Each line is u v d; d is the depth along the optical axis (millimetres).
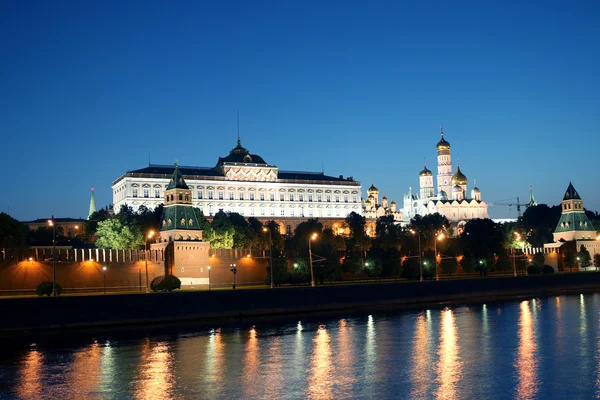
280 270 175750
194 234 175875
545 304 151875
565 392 68250
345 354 90188
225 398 67750
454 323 120000
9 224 158750
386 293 157125
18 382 75062
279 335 107750
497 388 70000
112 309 116875
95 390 71375
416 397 67125
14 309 108125
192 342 100875
